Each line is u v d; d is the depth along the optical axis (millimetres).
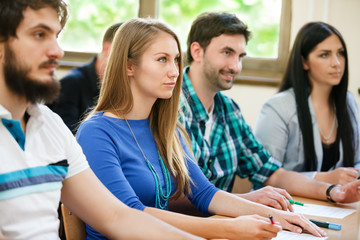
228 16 2066
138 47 1488
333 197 1838
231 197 1581
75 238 1377
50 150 1134
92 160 1399
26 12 1017
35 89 1046
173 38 1545
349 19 3133
